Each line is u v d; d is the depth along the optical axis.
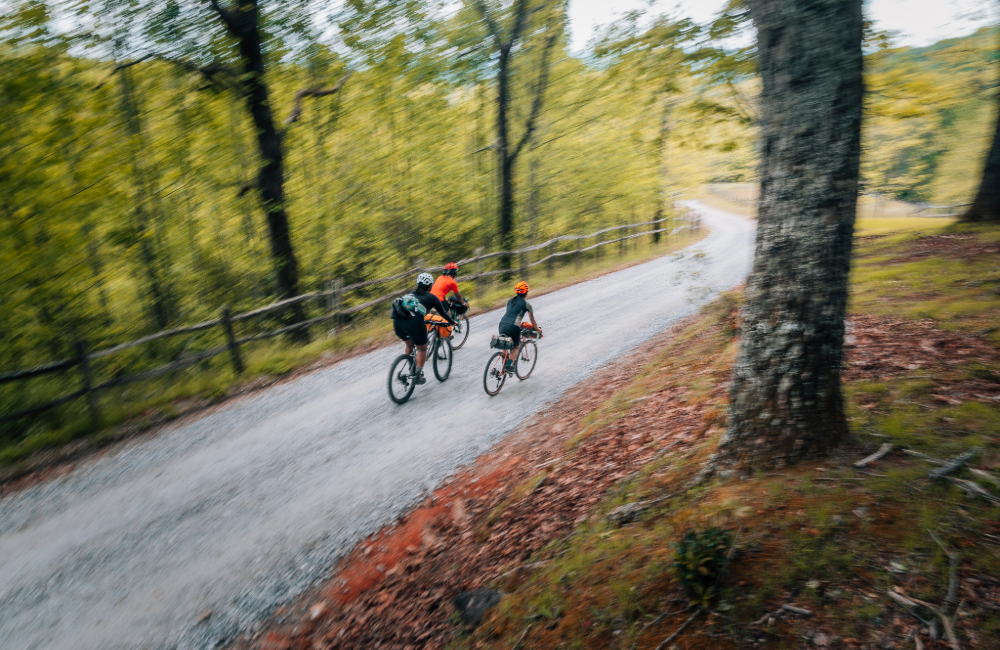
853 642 2.32
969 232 11.82
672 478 4.21
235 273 12.87
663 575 3.00
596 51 11.03
